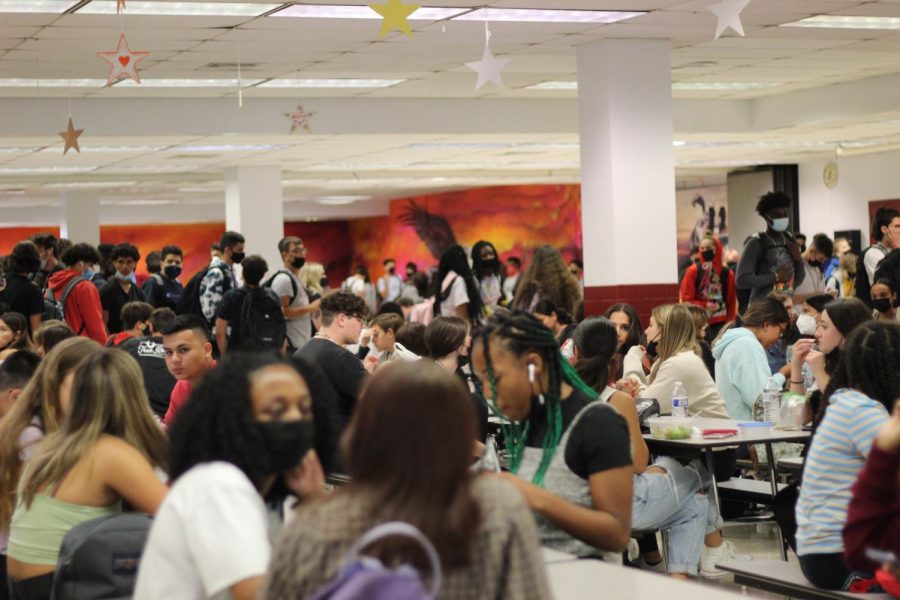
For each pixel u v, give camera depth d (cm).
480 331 384
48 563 378
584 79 1133
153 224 3462
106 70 1199
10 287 973
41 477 382
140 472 376
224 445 287
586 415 381
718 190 2594
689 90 1519
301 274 1309
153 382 727
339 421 313
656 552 680
